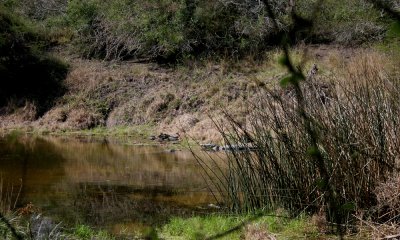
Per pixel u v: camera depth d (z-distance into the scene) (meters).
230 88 13.08
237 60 14.24
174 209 6.44
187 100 13.44
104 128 13.75
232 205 5.98
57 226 5.14
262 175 5.71
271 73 12.87
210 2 15.10
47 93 14.98
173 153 10.79
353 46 13.46
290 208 5.50
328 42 13.88
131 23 16.03
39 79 15.27
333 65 11.24
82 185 7.86
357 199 4.91
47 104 14.69
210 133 11.69
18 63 15.16
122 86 14.63
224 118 11.95
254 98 12.01
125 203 6.74
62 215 6.11
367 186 4.94
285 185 5.55
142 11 15.89
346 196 4.98
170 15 15.90
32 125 13.98
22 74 15.17
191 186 7.74
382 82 5.49
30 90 15.08
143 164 9.62
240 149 6.83
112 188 7.68
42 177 8.41
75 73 15.26
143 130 13.16
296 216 5.36
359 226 4.71
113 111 14.08
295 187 5.46
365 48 12.83
